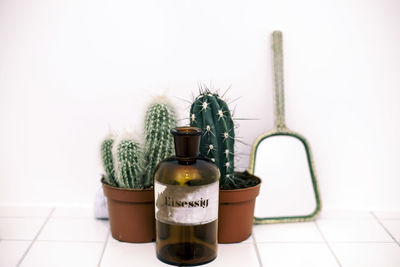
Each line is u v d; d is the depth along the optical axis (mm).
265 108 1374
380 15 1323
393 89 1361
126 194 1117
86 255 1118
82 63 1346
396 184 1413
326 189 1420
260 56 1347
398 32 1330
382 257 1121
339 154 1401
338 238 1234
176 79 1355
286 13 1326
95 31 1329
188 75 1354
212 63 1350
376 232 1278
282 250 1154
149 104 1127
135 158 1089
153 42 1335
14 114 1373
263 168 1344
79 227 1298
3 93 1359
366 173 1410
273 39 1310
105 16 1321
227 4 1320
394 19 1323
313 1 1320
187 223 1007
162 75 1353
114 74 1353
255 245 1181
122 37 1333
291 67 1354
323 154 1401
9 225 1306
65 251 1141
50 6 1313
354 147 1396
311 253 1139
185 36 1334
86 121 1380
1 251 1139
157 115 1094
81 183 1420
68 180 1419
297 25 1332
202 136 1103
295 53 1346
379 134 1388
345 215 1406
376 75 1355
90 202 1432
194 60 1347
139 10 1318
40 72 1350
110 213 1198
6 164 1404
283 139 1347
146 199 1123
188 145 993
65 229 1281
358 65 1352
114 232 1204
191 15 1323
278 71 1320
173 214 1006
